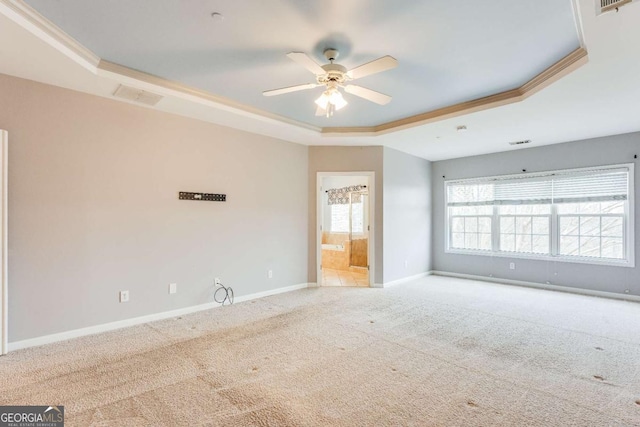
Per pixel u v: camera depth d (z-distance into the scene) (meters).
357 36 2.46
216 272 4.32
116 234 3.46
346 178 8.26
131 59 2.83
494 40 2.52
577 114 3.90
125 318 3.52
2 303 2.77
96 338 3.18
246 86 3.42
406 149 5.85
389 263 5.68
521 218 5.78
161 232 3.80
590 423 1.90
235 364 2.64
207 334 3.30
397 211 5.89
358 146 5.57
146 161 3.68
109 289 3.41
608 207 4.93
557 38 2.49
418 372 2.52
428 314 3.99
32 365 2.59
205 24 2.30
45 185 3.03
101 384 2.32
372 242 5.56
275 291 5.06
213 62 2.89
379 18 2.23
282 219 5.18
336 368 2.58
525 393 2.23
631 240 4.71
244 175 4.64
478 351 2.91
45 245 3.03
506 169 5.93
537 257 5.54
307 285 5.55
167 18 2.23
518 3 2.07
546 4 2.08
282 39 2.51
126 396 2.17
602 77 2.88
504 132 4.70
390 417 1.96
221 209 4.38
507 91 3.53
